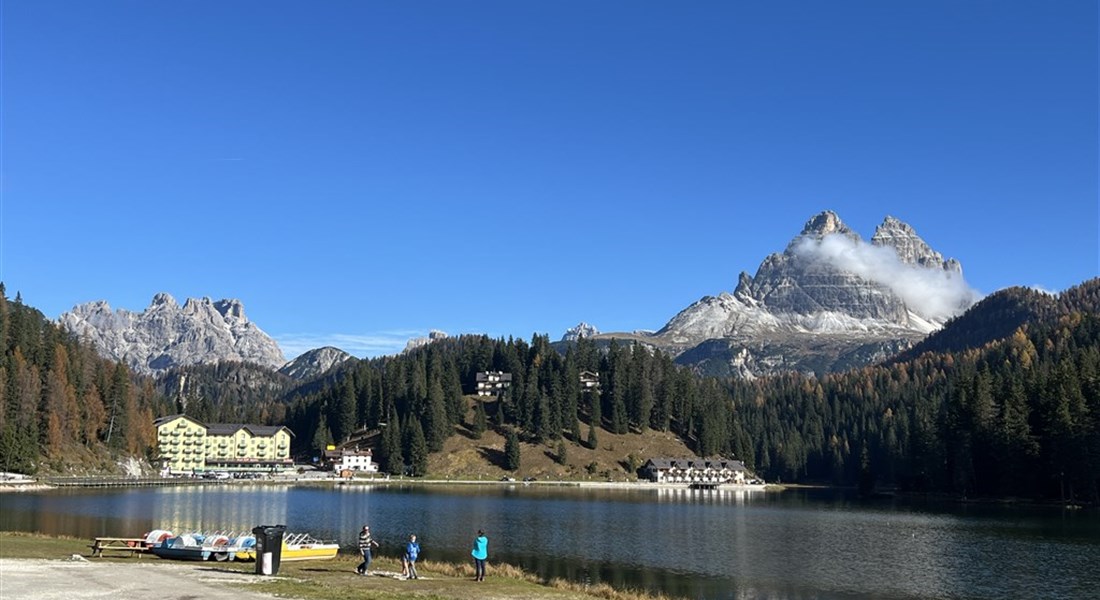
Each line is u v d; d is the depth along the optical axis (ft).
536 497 654.53
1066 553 309.01
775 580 252.01
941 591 236.84
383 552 287.07
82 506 439.22
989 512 501.15
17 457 615.57
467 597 158.71
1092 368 654.94
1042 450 569.23
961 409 654.94
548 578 243.81
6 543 218.59
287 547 219.82
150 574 160.56
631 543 337.11
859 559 295.07
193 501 515.09
